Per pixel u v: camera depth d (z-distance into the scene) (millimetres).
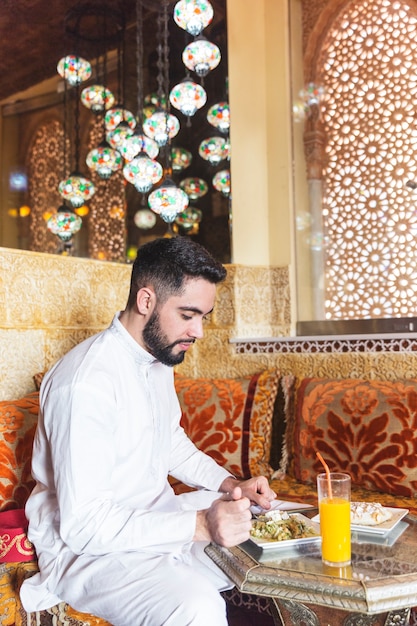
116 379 1858
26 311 2910
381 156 3775
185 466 2182
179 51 4535
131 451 1888
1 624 1862
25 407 2414
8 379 2812
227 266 3766
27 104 6223
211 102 4125
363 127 3848
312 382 3016
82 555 1749
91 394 1749
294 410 3057
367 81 3842
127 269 3549
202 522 1640
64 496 1668
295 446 2955
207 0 3070
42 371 2979
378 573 1354
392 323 3641
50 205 6207
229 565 1499
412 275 3637
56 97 6094
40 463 1893
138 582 1628
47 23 5195
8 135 6344
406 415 2641
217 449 2992
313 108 4023
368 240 3801
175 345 1883
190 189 4105
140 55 4012
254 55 4105
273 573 1390
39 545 1847
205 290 1835
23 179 6379
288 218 4012
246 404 3039
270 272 4012
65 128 5566
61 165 6133
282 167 4055
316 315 3945
